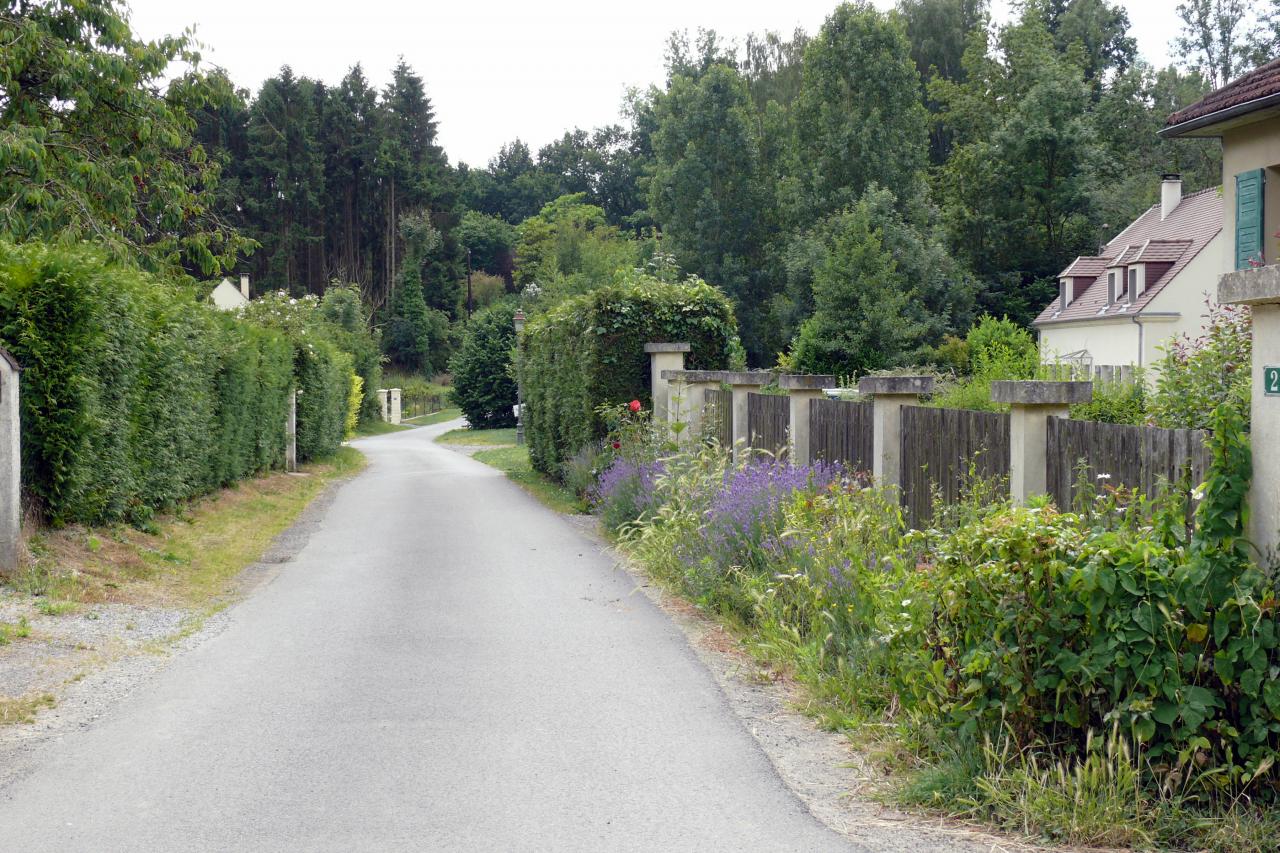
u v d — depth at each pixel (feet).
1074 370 44.27
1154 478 19.24
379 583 34.17
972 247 168.76
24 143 54.49
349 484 75.36
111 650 24.63
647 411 55.42
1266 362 13.84
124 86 62.23
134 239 68.39
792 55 216.13
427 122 284.20
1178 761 13.91
